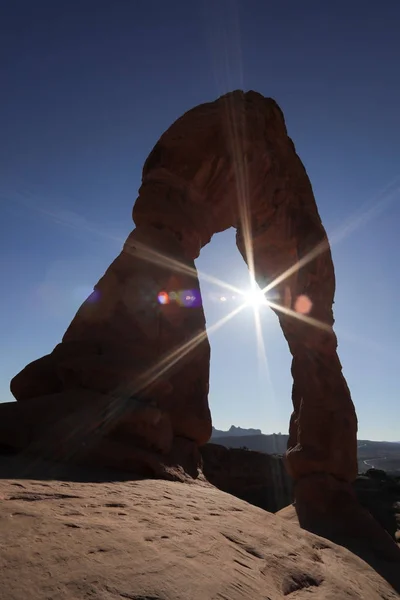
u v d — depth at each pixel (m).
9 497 4.34
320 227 16.81
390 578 7.92
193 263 13.88
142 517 4.59
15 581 2.56
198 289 13.38
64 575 2.76
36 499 4.48
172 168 14.35
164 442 9.77
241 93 16.03
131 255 12.52
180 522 4.81
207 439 12.23
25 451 7.57
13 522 3.51
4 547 2.97
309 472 14.21
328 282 16.25
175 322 12.31
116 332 11.32
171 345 11.91
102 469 7.73
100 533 3.65
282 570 4.82
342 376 15.38
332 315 16.22
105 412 8.95
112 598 2.64
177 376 11.77
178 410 11.35
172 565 3.39
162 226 13.34
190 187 14.77
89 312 11.91
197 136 14.84
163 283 12.40
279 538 6.07
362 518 12.93
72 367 10.16
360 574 7.11
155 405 10.39
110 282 12.16
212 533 4.78
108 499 5.16
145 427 9.36
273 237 16.52
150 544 3.72
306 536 7.45
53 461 7.43
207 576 3.45
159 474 8.52
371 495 27.56
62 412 8.66
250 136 15.70
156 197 13.62
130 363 10.52
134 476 7.79
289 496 29.97
